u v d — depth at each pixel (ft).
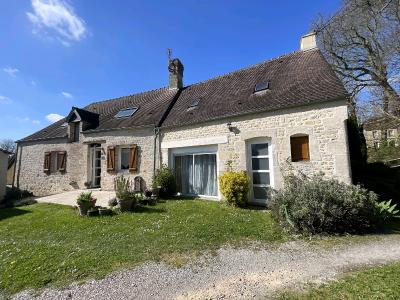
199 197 34.12
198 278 12.98
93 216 26.17
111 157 42.24
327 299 10.17
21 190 49.80
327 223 18.95
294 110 27.20
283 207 20.70
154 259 15.58
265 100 30.22
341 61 54.90
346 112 24.49
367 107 49.67
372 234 18.78
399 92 46.47
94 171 45.62
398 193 30.96
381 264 13.38
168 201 31.89
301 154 26.84
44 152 50.19
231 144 31.17
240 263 14.58
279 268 13.65
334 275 12.39
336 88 25.75
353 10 46.44
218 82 42.29
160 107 42.86
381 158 53.62
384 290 10.39
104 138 43.60
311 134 26.02
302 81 30.04
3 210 32.83
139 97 51.85
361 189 21.12
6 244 19.84
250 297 10.87
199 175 34.71
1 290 12.85
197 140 34.06
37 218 27.37
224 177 29.01
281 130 27.76
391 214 22.27
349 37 52.19
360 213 19.61
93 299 11.57
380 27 46.09
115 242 18.80
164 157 37.19
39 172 50.19
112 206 29.12
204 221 22.97
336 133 24.75
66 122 53.01
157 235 19.90
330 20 53.11
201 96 40.45
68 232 21.99
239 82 38.47
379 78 48.57
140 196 31.45
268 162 29.17
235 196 28.25
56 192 47.73
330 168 24.75
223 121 32.04
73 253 16.93
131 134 40.88
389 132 54.44
